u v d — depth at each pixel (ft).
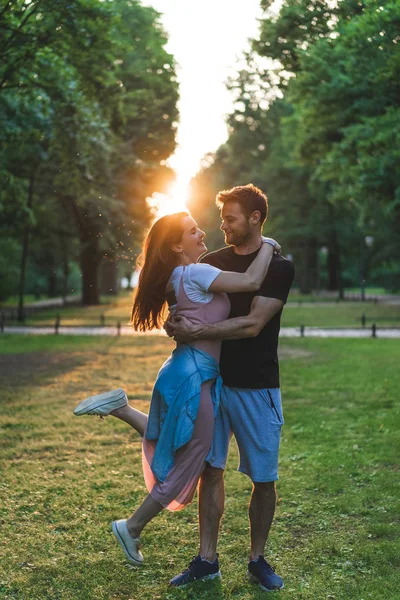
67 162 58.29
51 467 20.92
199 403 12.44
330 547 14.53
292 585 12.95
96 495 18.13
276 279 12.62
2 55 44.73
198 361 12.63
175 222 13.25
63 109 52.90
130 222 95.76
